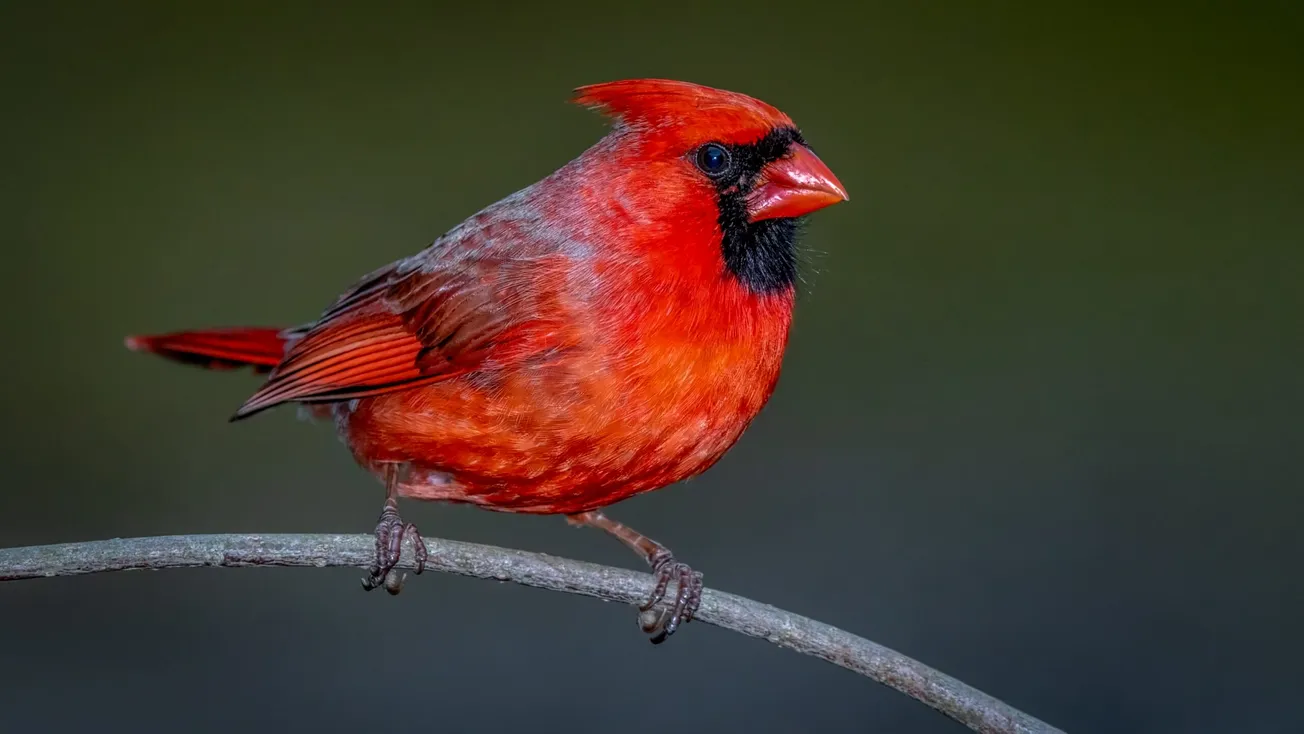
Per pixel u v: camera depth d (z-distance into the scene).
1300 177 12.20
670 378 6.12
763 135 6.21
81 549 5.69
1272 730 9.16
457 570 6.25
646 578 6.18
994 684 9.42
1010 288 11.99
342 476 10.81
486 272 6.38
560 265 6.24
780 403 11.30
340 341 6.79
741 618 5.95
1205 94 12.57
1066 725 9.30
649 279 6.14
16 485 10.88
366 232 12.05
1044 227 12.20
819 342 11.70
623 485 6.43
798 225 6.55
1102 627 9.73
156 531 10.55
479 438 6.35
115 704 9.48
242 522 10.60
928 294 11.94
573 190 6.44
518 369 6.23
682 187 6.19
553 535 10.43
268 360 7.99
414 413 6.50
